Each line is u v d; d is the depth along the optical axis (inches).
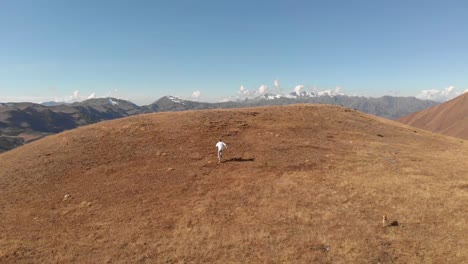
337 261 648.4
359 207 877.8
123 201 978.1
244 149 1411.2
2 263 692.7
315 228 778.8
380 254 663.1
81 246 754.2
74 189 1077.8
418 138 1952.5
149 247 740.7
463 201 895.1
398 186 1012.5
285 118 1988.2
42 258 710.5
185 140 1514.5
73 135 1627.7
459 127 7116.1
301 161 1270.9
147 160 1301.7
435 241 701.3
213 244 737.0
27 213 935.0
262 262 661.3
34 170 1245.7
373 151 1453.0
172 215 880.3
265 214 860.0
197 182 1085.8
